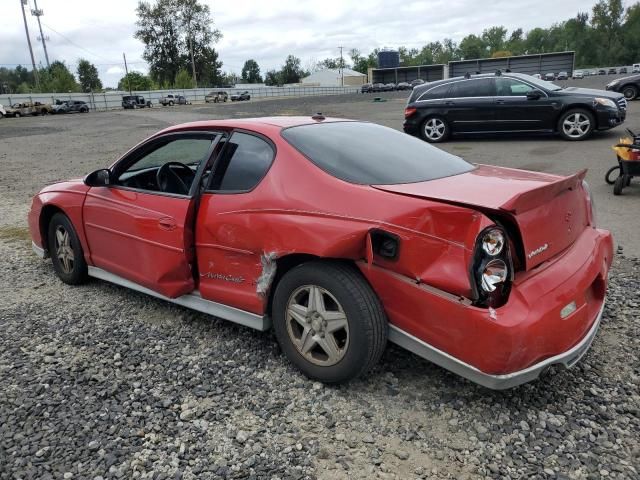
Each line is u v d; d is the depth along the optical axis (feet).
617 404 9.42
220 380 10.48
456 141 45.11
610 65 377.71
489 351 8.07
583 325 9.14
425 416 9.25
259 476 7.94
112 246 13.80
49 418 9.36
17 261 18.54
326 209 9.53
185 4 298.35
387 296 9.16
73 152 52.65
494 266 8.10
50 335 12.63
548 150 37.29
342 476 7.93
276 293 10.39
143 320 13.33
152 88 284.41
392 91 211.00
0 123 117.91
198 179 11.77
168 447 8.58
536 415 9.20
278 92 271.28
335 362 9.76
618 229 19.58
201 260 11.73
